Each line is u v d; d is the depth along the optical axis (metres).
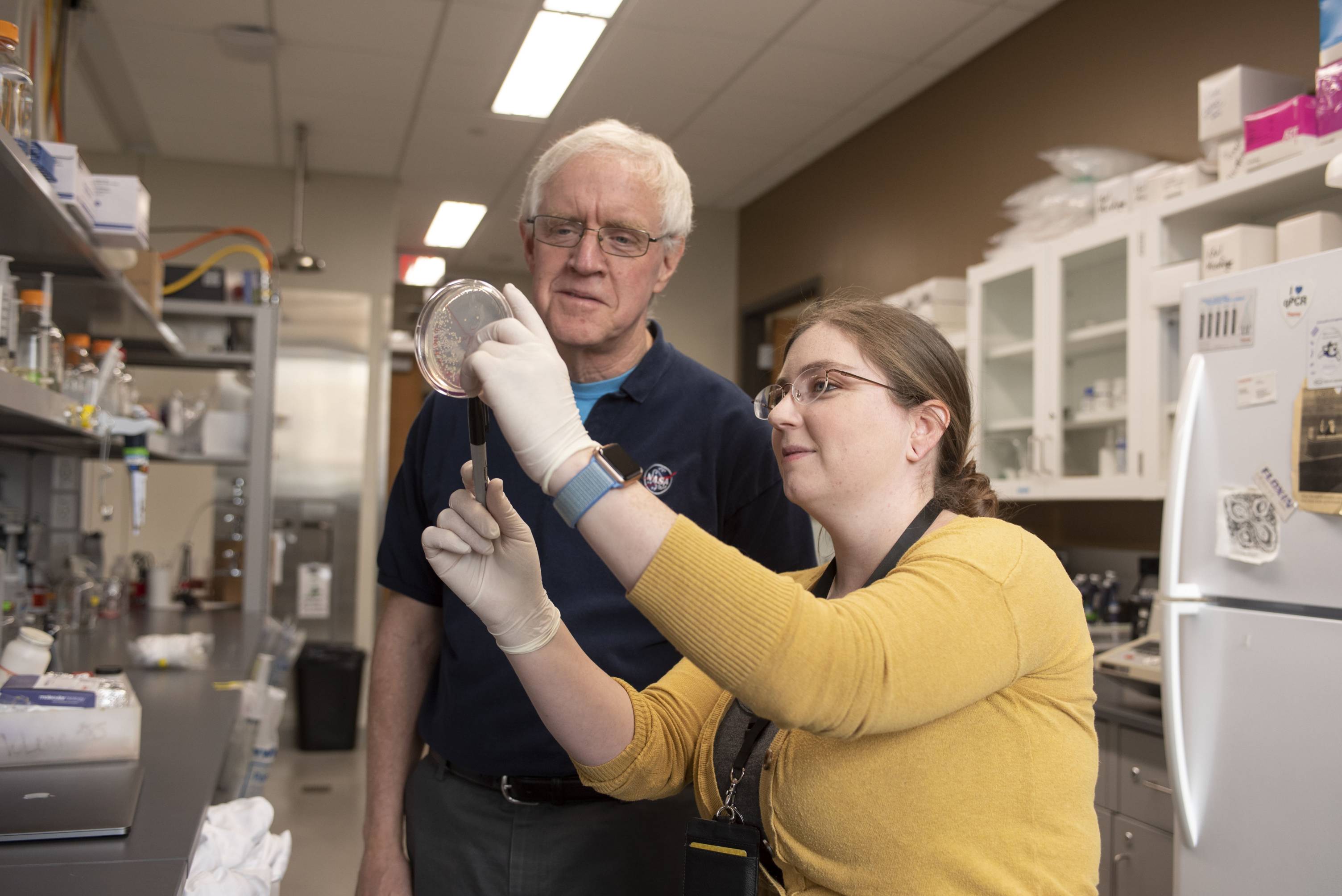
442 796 1.53
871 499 1.02
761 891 1.08
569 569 1.48
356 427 6.00
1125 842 2.60
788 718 0.82
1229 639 2.03
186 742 1.84
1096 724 2.72
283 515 5.91
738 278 6.68
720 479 1.57
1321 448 1.87
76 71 4.54
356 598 5.98
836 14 4.01
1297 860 1.86
